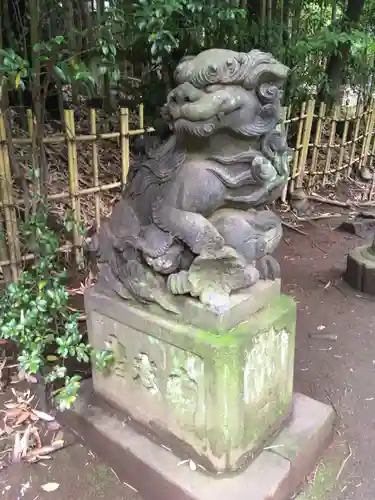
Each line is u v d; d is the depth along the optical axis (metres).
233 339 1.39
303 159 4.48
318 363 2.33
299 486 1.63
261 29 3.76
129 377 1.67
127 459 1.62
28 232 1.89
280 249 3.72
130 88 3.73
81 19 2.88
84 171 3.48
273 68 1.39
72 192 2.80
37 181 2.10
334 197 4.84
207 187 1.42
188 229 1.42
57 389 1.88
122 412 1.75
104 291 1.70
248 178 1.46
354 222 4.09
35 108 1.98
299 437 1.66
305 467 1.66
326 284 3.16
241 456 1.51
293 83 4.26
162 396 1.57
